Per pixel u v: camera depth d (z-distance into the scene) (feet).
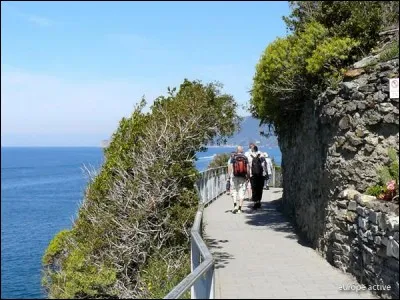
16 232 105.40
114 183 41.78
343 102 29.63
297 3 40.24
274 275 28.71
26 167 502.38
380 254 23.93
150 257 39.06
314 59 34.09
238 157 52.90
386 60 28.55
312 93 35.83
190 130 41.55
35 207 149.18
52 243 43.11
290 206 47.88
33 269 73.72
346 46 33.35
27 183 277.44
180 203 40.78
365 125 28.45
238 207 53.52
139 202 40.63
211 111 43.29
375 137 28.22
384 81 27.58
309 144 37.83
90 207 43.21
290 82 38.11
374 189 27.07
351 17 35.32
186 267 35.06
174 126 41.73
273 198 66.28
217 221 47.80
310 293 25.05
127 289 37.22
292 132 45.62
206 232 42.29
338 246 30.04
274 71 39.86
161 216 40.09
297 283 26.99
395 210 23.17
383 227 23.45
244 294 25.00
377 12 35.06
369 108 28.22
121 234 39.86
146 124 43.45
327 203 32.07
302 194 40.68
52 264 42.42
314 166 35.96
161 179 40.16
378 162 27.99
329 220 31.50
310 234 37.09
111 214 40.55
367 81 28.55
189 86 45.42
